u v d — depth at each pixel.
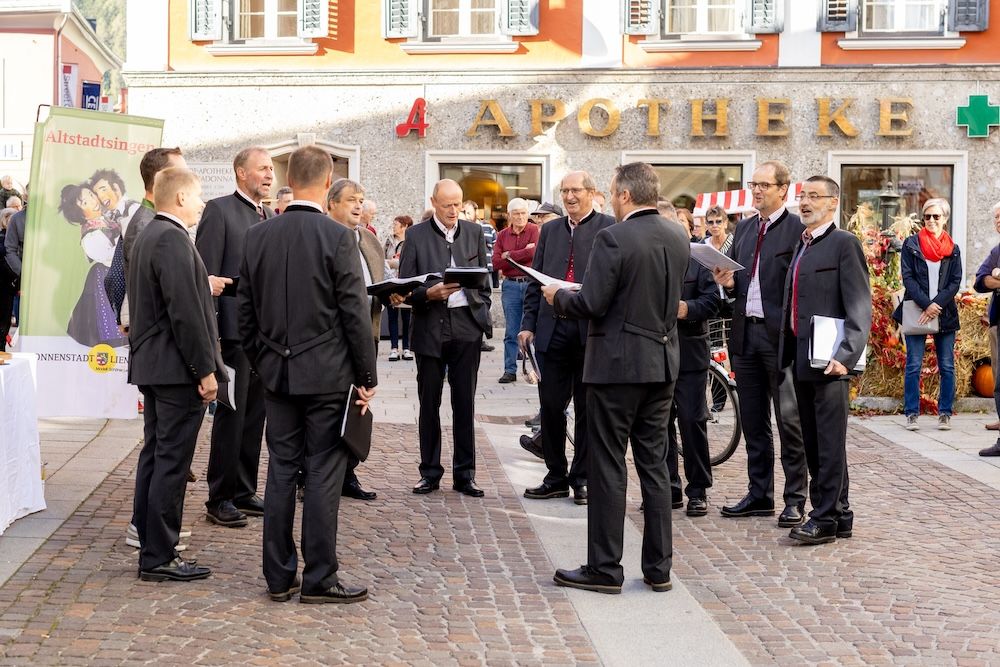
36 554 6.59
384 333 18.95
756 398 8.01
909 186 18.48
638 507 8.27
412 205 19.00
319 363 5.86
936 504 8.36
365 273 8.47
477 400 13.01
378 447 10.22
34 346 10.11
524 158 18.83
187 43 19.06
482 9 18.91
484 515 7.91
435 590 6.25
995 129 18.20
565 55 18.75
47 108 9.99
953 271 11.23
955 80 18.19
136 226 7.06
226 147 19.12
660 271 6.25
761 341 7.86
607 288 6.14
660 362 6.23
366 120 18.95
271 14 19.09
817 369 7.20
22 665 4.99
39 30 28.98
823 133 18.34
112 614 5.66
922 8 18.38
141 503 6.33
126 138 10.16
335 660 5.18
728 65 18.52
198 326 6.06
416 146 18.92
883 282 12.45
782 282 7.79
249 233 6.03
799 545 7.26
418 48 18.77
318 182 6.00
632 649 5.43
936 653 5.38
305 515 5.97
